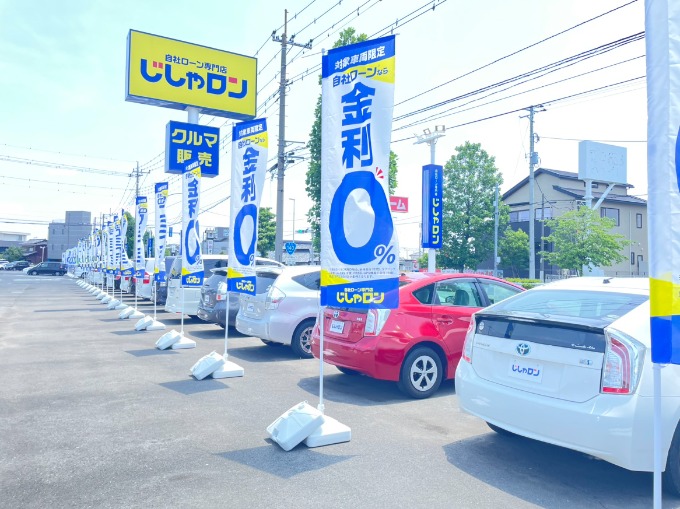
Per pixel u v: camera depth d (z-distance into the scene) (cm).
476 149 3394
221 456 440
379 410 576
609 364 354
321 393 495
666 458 351
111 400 612
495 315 438
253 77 1995
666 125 276
